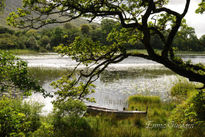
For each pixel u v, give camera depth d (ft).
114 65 96.43
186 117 20.92
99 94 43.21
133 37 17.67
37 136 18.26
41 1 13.70
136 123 26.30
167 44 15.43
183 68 15.99
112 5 15.46
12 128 15.15
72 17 14.70
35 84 16.52
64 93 19.90
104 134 21.01
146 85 51.93
